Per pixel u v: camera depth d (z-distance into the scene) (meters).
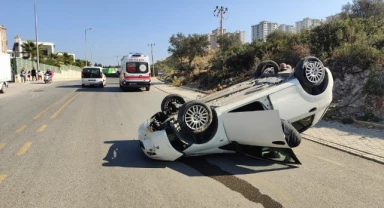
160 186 4.81
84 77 28.31
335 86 11.00
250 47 21.64
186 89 25.52
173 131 5.78
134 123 10.17
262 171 5.41
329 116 9.45
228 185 4.82
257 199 4.31
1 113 12.51
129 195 4.48
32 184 4.91
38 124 10.01
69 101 16.89
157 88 28.03
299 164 5.58
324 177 5.08
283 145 5.34
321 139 7.34
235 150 6.00
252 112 5.29
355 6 22.50
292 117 6.05
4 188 4.77
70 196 4.46
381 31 14.30
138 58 23.81
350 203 4.16
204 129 5.61
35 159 6.21
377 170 5.35
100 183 4.95
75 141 7.72
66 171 5.51
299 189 4.62
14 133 8.64
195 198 4.36
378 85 9.34
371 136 7.36
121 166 5.79
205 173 5.36
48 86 30.45
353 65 11.21
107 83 39.03
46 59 71.94
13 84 33.47
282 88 5.95
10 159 6.20
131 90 25.31
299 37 17.52
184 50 46.28
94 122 10.38
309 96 6.06
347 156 6.13
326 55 13.64
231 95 6.55
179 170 5.53
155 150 5.81
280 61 16.31
